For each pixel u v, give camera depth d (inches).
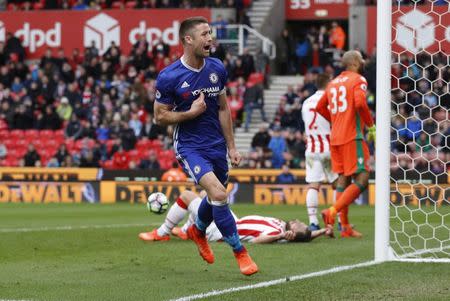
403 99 2011.6
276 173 1966.0
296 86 2516.0
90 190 2039.9
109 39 2726.4
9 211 1646.2
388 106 840.9
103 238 1035.3
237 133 2422.5
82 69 2586.1
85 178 2059.5
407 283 700.0
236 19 2628.0
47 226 1237.7
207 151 754.2
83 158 2266.2
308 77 2308.1
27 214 1552.7
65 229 1135.6
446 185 1796.3
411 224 1224.2
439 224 1238.9
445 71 1988.2
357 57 1088.8
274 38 2741.1
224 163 765.3
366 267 789.9
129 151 2304.4
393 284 695.1
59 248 951.0
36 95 2549.2
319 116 1155.3
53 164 2278.5
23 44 2768.2
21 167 2096.5
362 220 1353.3
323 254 903.7
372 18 2598.4
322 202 1894.7
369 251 929.5
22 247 956.6
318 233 1028.5
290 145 2171.5
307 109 1162.0
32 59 2773.1
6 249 941.2
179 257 879.7
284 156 2090.3
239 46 2559.1
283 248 956.0
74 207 1796.3
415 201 1818.4
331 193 1888.5
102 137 2372.0
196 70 749.3
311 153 1159.0
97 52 2613.2
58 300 637.9
